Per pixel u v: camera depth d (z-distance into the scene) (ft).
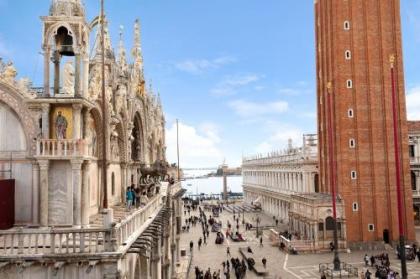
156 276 108.47
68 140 78.59
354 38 236.22
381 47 236.63
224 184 608.19
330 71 246.06
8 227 76.23
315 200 226.79
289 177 343.05
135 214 73.72
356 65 235.40
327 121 251.60
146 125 169.27
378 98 235.40
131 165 143.74
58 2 80.84
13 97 80.69
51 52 84.17
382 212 229.45
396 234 227.20
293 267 187.93
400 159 231.91
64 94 84.17
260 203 437.99
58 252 58.90
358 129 232.53
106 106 105.91
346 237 225.15
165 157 262.26
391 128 233.35
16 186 80.18
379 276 155.22
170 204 157.07
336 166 237.45
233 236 273.54
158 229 102.37
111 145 116.26
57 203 78.59
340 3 237.86
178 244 199.93
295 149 338.54
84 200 80.64
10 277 58.08
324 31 256.52
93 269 58.34
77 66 81.00
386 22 238.27
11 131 81.35
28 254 58.13
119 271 58.49
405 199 229.86
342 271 170.50
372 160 231.30
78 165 78.74
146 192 130.52
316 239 224.94
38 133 80.53
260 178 450.30
